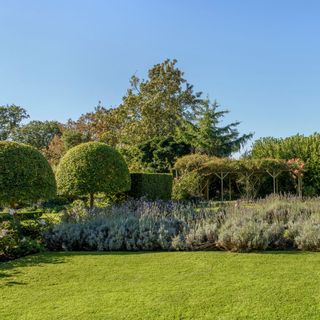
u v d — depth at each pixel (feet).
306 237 18.47
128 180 38.14
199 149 76.64
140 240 19.62
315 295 11.42
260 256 16.90
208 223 20.85
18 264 16.33
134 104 94.02
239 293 11.69
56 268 15.43
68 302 11.29
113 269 15.07
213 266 15.15
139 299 11.37
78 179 35.12
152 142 75.20
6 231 19.35
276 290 11.92
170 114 93.76
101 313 10.36
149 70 95.40
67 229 21.30
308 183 67.51
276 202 27.50
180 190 54.08
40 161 26.05
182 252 18.37
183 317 10.00
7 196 24.17
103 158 35.86
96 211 27.25
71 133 88.38
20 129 121.80
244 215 21.58
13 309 10.81
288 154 70.18
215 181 71.36
